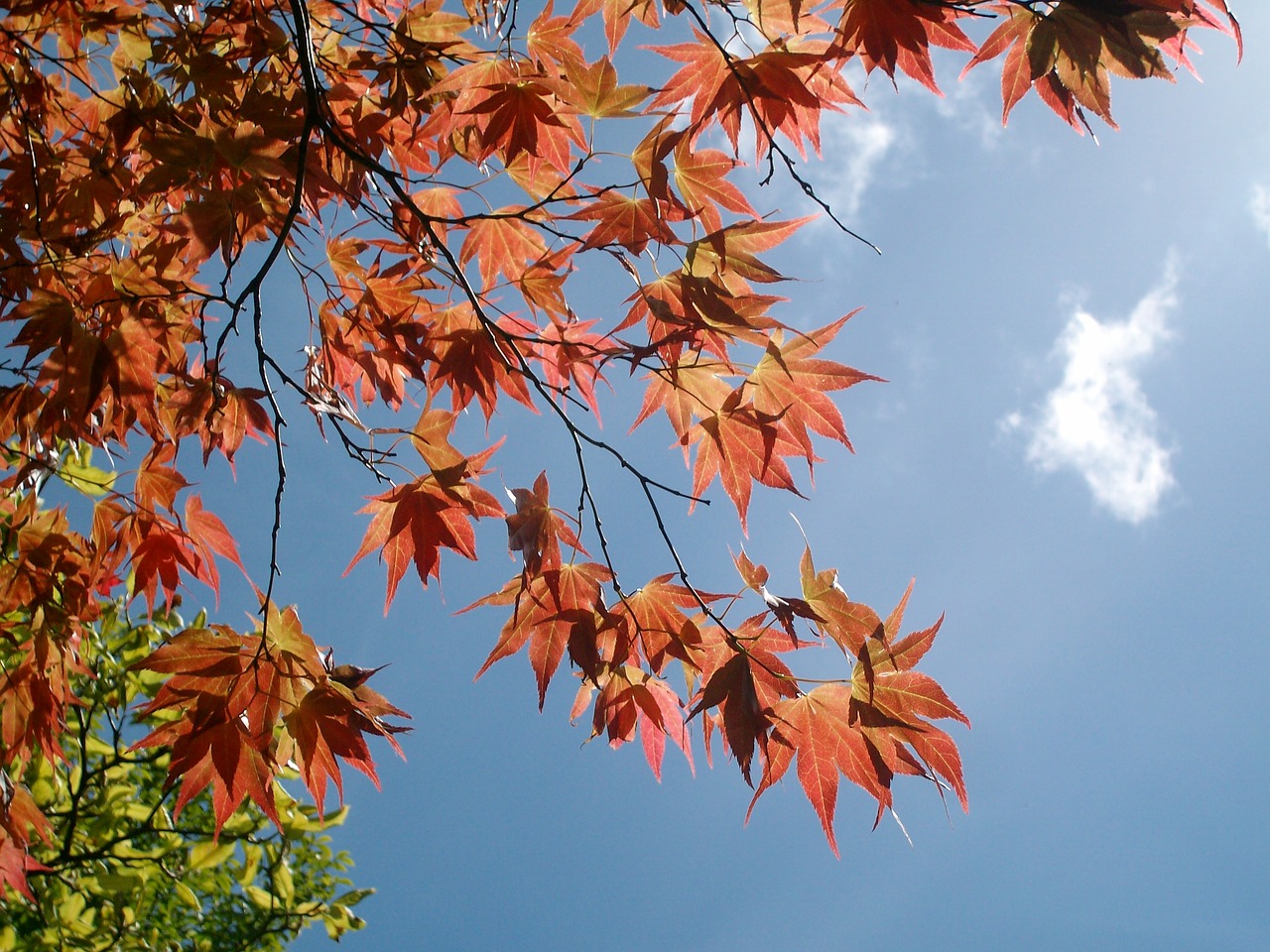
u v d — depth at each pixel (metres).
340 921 1.41
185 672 0.71
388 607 0.79
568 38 0.76
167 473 0.80
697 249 0.71
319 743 0.72
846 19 0.66
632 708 0.75
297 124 0.74
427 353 0.81
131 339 0.77
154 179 0.73
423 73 0.78
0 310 0.79
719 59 0.68
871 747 0.70
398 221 0.81
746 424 0.72
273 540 0.72
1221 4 0.61
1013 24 0.65
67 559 0.80
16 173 0.80
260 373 0.74
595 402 0.85
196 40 0.78
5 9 0.78
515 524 0.73
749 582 0.72
